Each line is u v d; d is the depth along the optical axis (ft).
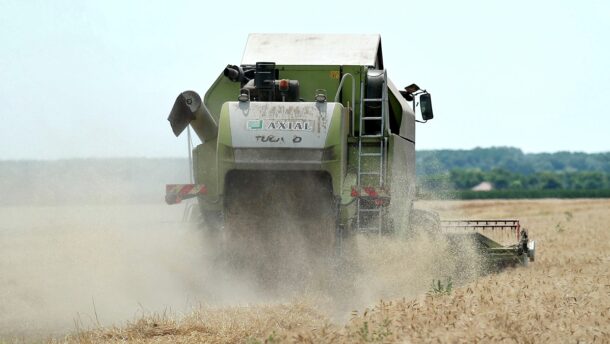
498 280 136.05
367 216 143.74
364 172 146.30
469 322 97.14
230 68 151.53
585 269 157.38
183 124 146.10
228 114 138.00
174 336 96.02
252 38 167.12
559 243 222.28
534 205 614.75
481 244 160.76
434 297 117.39
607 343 89.40
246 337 93.81
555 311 105.19
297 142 135.95
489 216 419.95
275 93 149.18
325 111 137.18
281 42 165.68
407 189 167.02
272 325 100.01
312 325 100.37
